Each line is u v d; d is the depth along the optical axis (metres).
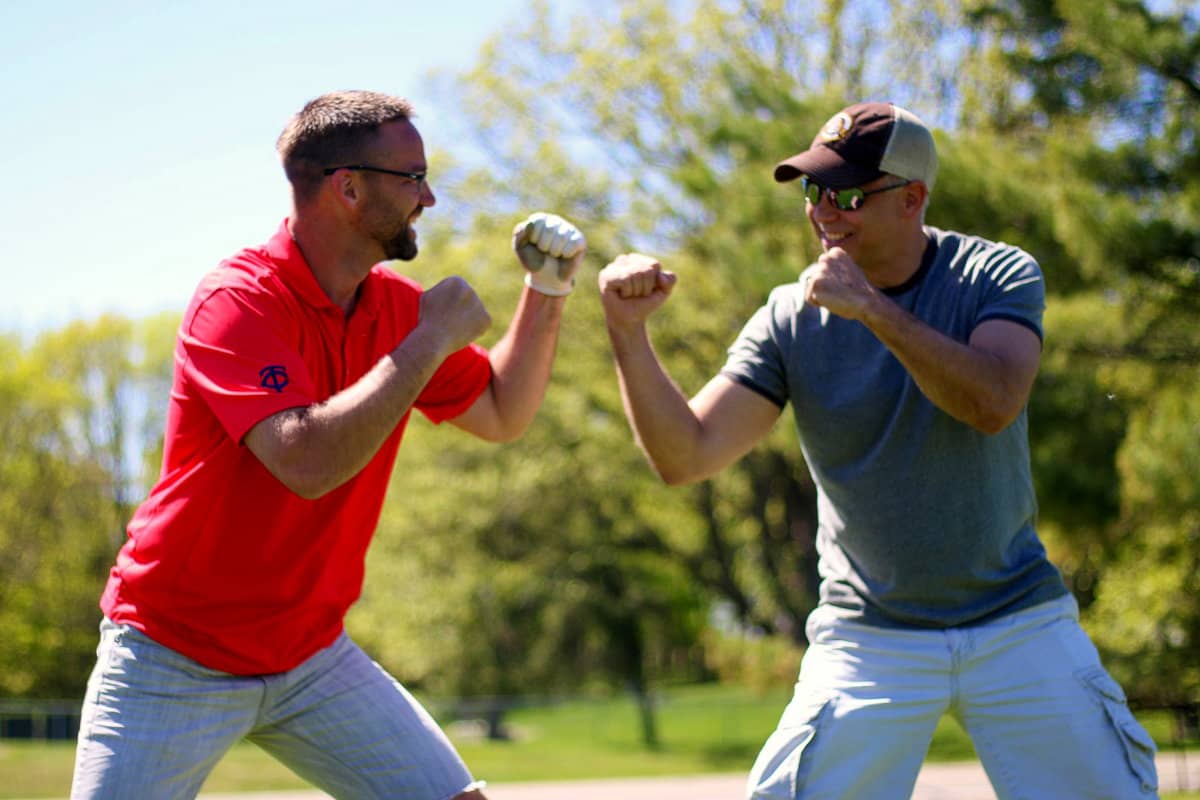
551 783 12.19
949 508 2.87
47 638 31.47
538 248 3.12
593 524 24.56
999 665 2.87
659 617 26.55
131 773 2.63
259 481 2.64
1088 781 2.83
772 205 11.73
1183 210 8.40
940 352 2.62
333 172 2.69
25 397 31.91
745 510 22.12
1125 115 9.08
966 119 15.12
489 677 24.78
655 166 19.52
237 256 2.75
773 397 3.11
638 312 3.01
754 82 12.43
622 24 20.03
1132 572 11.61
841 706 2.94
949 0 16.81
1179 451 8.17
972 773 11.32
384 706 2.83
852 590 3.01
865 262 2.96
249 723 2.78
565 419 22.12
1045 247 8.96
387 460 2.87
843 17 18.25
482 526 23.89
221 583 2.67
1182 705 10.84
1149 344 8.81
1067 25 9.83
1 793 12.27
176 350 2.69
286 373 2.58
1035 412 8.59
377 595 24.38
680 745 20.64
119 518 33.06
